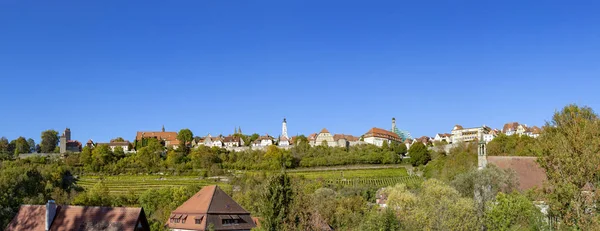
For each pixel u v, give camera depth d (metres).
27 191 141.50
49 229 85.94
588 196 52.50
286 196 75.88
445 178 139.50
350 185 195.25
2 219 110.69
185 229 99.75
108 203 149.25
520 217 77.19
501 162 106.44
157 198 150.62
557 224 64.12
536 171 103.56
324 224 86.25
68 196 165.75
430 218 78.31
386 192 107.12
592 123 56.22
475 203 84.88
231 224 100.00
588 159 52.00
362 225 81.81
